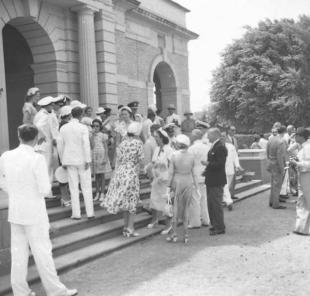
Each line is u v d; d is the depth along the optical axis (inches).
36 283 228.7
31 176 197.2
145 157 368.8
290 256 261.0
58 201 339.3
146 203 378.3
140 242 308.8
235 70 1451.8
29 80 579.5
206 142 379.9
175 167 305.9
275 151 429.7
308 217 315.9
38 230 197.6
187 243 303.0
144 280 227.5
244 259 258.1
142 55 736.3
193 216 354.3
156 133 345.7
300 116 1336.1
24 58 579.5
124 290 213.9
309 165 309.0
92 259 267.0
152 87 756.6
